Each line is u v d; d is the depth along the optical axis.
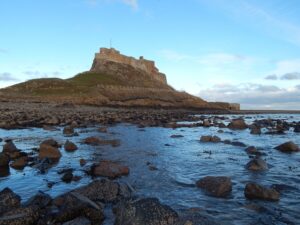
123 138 28.22
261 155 20.73
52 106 78.81
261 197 11.62
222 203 11.04
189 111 112.88
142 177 14.32
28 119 42.94
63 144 23.23
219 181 12.59
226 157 19.73
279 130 37.50
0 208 9.73
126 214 8.68
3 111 57.12
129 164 17.09
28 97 96.88
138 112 80.25
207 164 17.53
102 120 46.84
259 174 15.37
